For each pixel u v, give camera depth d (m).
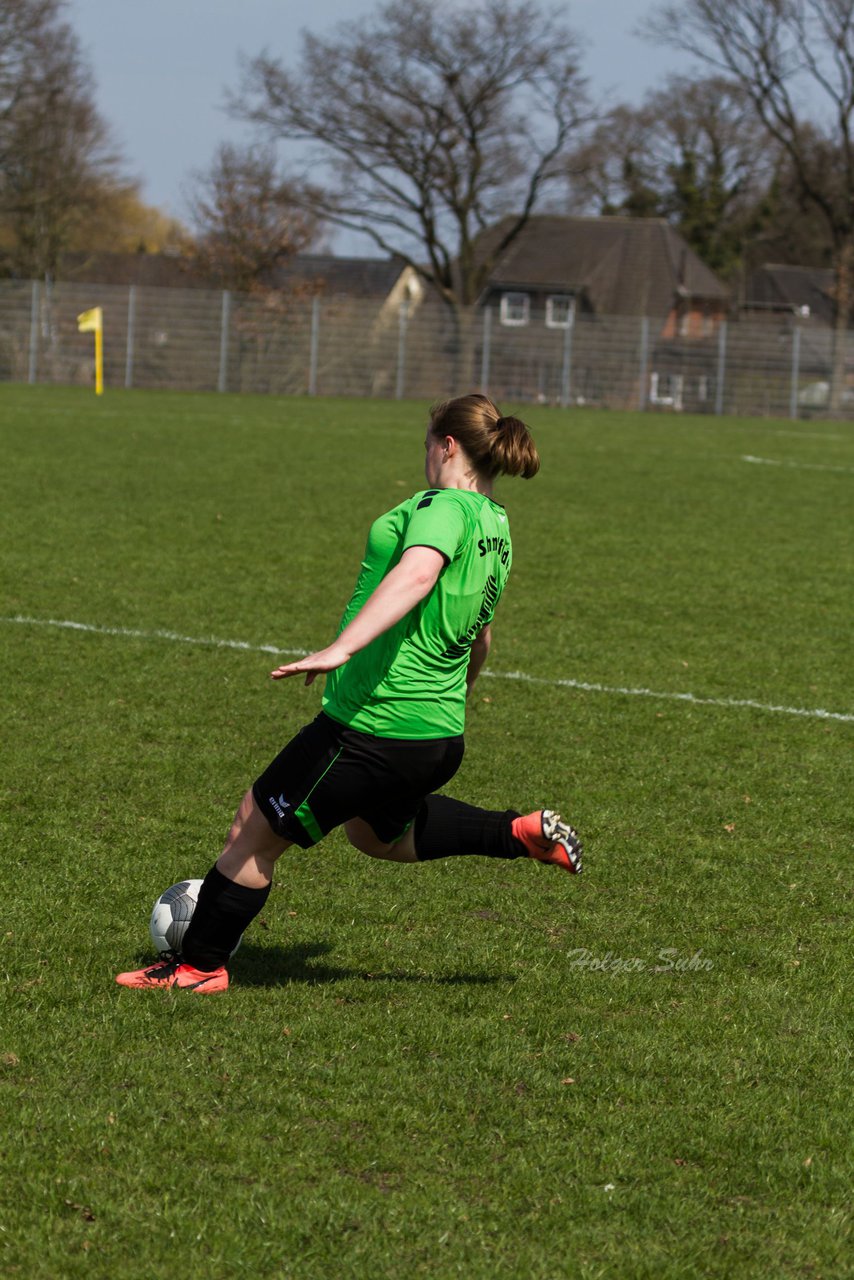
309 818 11.24
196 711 21.75
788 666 26.67
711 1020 11.91
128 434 72.69
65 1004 11.69
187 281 183.25
